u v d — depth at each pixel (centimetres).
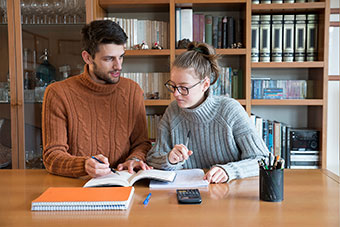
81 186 132
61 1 257
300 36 270
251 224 90
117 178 130
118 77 170
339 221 92
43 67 259
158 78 279
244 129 151
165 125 166
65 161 147
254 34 270
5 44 259
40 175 151
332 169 297
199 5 271
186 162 163
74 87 171
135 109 181
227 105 154
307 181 133
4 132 262
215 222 92
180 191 116
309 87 276
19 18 258
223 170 134
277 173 108
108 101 175
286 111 302
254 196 115
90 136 171
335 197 113
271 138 275
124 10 290
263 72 300
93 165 136
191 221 93
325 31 257
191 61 143
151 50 266
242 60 279
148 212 100
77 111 169
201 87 146
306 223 91
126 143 177
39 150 262
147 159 161
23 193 123
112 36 157
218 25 274
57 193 112
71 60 258
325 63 260
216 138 155
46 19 258
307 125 301
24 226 91
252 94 273
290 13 278
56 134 162
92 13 256
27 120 262
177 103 163
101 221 94
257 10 267
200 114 153
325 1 256
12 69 260
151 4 268
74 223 93
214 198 113
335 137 300
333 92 299
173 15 263
